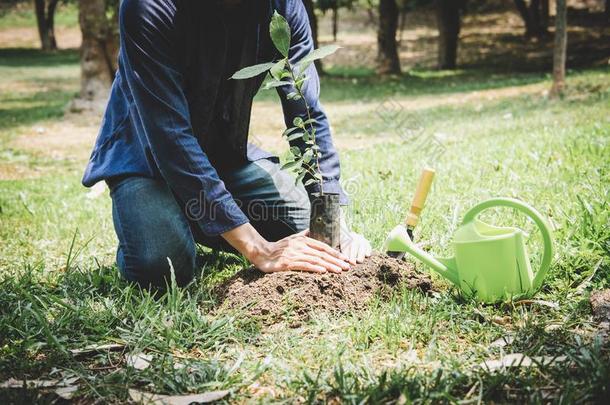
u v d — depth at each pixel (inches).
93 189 237.0
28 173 327.6
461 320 106.3
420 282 119.0
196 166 116.2
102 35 536.4
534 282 112.4
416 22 1432.1
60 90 783.1
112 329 108.2
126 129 131.0
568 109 372.2
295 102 125.8
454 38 840.9
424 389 84.4
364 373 90.4
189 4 116.2
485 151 235.9
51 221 199.0
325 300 112.1
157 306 113.4
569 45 958.4
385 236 146.9
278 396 88.4
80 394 90.2
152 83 115.4
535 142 239.5
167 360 97.6
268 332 107.2
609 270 117.6
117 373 93.4
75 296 121.4
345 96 618.5
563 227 134.6
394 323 104.0
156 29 114.7
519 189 174.1
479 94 548.1
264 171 141.3
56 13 1815.9
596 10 1273.4
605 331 100.0
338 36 1342.3
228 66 123.9
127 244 124.9
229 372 93.1
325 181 125.3
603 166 182.2
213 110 127.1
